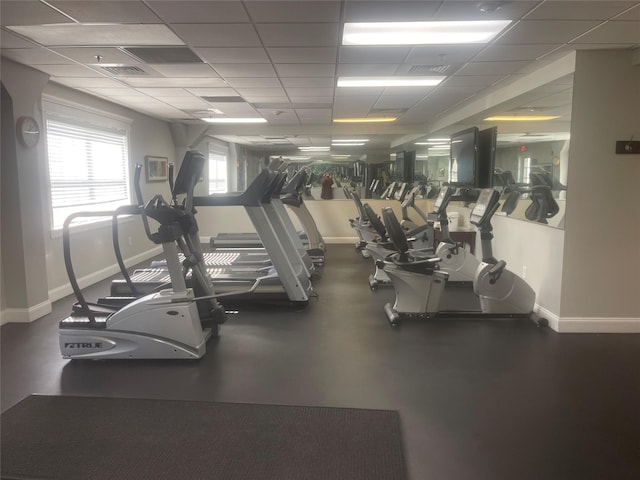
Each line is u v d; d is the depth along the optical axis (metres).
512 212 5.29
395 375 3.21
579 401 2.84
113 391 2.98
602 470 2.17
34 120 4.42
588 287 4.05
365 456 2.26
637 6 2.85
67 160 5.58
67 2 2.80
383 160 12.20
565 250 4.02
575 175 3.94
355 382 3.10
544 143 4.82
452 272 5.83
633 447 2.35
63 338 3.43
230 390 2.99
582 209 3.97
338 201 9.41
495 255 5.75
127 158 7.06
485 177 5.48
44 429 2.52
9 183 4.25
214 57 4.05
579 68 3.83
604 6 2.85
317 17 3.05
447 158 8.56
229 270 5.52
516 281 4.39
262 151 14.99
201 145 9.92
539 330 4.16
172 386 3.05
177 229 3.42
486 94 5.78
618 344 3.80
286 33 3.39
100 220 6.23
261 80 5.00
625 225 3.98
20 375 3.22
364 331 4.13
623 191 3.94
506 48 3.77
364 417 2.64
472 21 3.13
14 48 3.75
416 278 4.39
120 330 3.42
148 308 3.42
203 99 6.20
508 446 2.36
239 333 4.08
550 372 3.26
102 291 5.66
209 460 2.23
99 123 6.23
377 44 3.66
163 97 6.05
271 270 5.42
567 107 4.06
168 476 2.11
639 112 3.85
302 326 4.27
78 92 5.65
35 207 4.48
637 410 2.73
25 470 2.16
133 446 2.35
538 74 4.49
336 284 5.96
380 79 4.98
